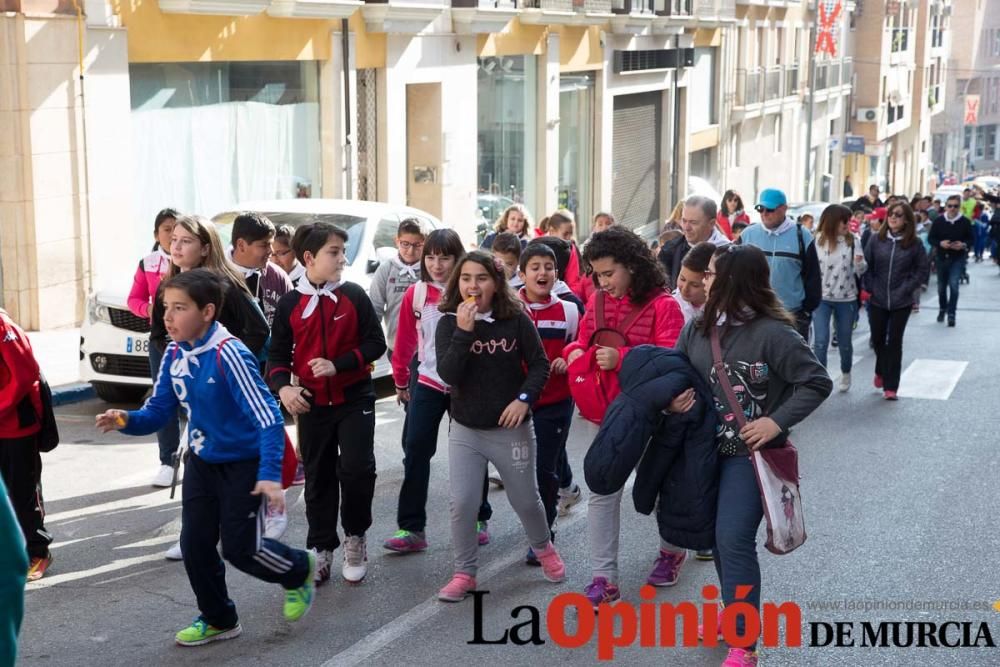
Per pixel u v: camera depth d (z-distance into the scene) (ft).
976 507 26.21
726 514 16.85
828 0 154.71
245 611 19.66
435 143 72.18
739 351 16.90
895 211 38.19
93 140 48.32
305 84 61.46
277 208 39.17
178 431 26.91
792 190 156.35
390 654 17.93
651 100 107.55
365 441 20.45
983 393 40.34
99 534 23.67
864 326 58.95
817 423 35.24
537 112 84.84
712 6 117.08
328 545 20.77
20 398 19.99
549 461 21.79
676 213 32.42
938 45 245.24
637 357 17.63
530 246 21.86
